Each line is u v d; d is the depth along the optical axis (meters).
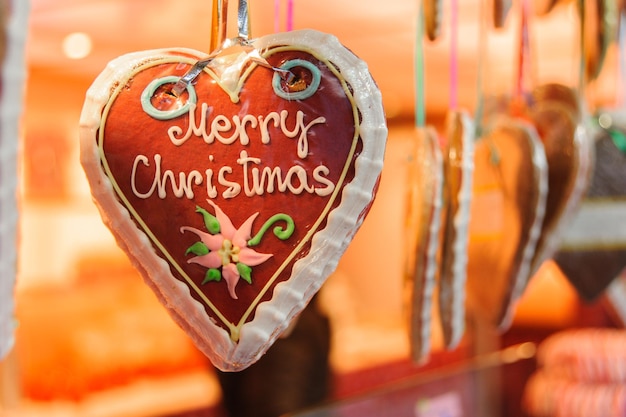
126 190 0.57
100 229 2.45
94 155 0.56
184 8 1.38
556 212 0.85
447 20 1.53
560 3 0.98
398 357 2.02
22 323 1.94
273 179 0.57
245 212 0.57
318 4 1.39
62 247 2.35
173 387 1.90
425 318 0.75
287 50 0.57
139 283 2.39
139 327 2.05
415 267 0.73
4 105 0.48
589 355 1.44
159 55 0.58
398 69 2.02
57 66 1.96
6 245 0.51
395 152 3.00
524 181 0.80
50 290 2.23
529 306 2.23
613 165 0.95
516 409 1.47
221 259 0.57
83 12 1.41
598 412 1.39
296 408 1.36
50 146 2.29
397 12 1.47
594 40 0.89
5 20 0.47
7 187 0.50
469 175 0.73
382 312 2.83
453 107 0.83
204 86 0.57
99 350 1.89
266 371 1.36
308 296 0.57
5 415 1.19
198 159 0.57
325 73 0.57
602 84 1.57
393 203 3.10
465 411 1.31
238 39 0.58
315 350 1.38
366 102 0.57
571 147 0.84
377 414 1.09
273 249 0.57
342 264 3.34
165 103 0.57
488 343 1.97
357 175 0.56
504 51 1.80
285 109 0.57
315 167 0.56
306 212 0.57
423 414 1.19
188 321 0.58
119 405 1.77
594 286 0.97
